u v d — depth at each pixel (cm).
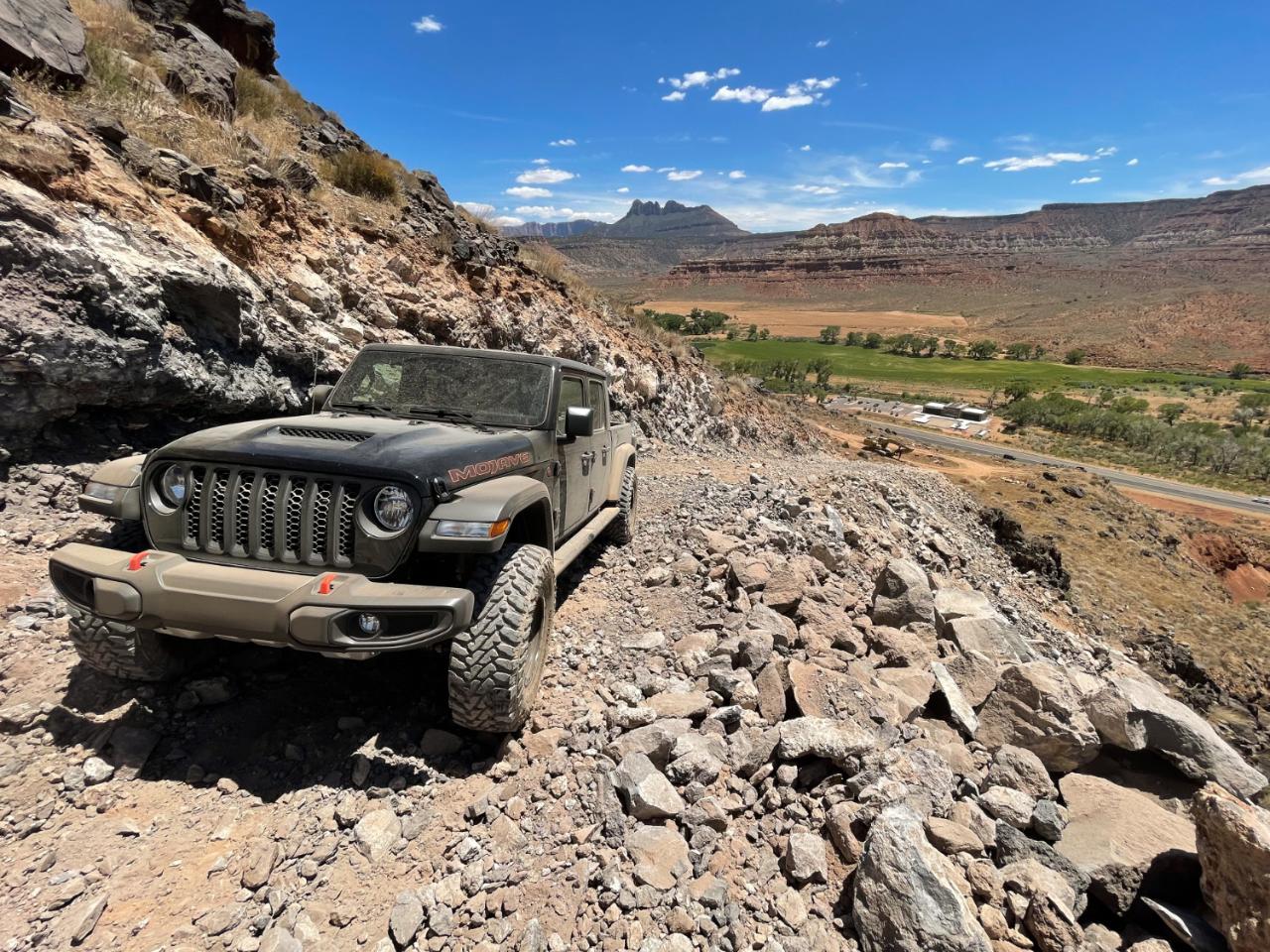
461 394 457
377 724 352
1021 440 11694
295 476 311
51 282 531
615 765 327
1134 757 416
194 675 365
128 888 246
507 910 253
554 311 1727
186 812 284
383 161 1666
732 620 494
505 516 324
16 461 521
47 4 762
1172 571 4250
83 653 326
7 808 269
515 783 316
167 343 618
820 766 349
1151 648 2909
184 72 1110
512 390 459
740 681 402
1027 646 569
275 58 1705
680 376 2361
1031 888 277
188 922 236
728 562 596
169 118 922
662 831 287
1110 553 4228
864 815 310
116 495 325
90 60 869
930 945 243
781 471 1672
